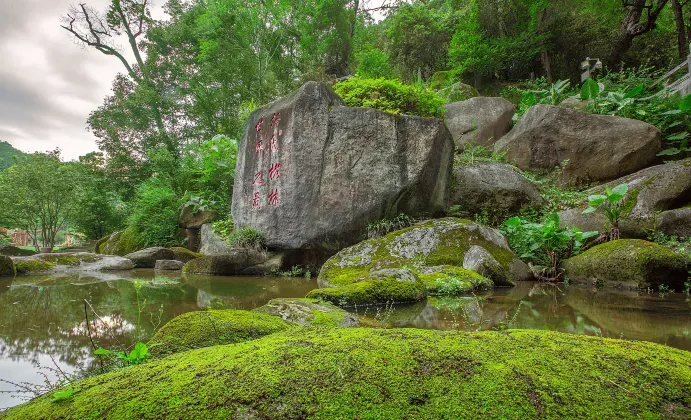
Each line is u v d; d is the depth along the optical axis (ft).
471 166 25.29
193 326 6.58
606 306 10.04
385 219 19.56
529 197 23.84
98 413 3.00
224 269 20.48
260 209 22.24
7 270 20.13
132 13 59.41
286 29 52.31
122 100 54.34
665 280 12.57
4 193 38.11
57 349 6.79
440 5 69.92
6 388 5.16
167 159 41.22
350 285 11.55
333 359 3.63
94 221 52.31
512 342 4.21
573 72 49.21
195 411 2.91
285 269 21.25
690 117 25.64
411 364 3.52
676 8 40.81
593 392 3.10
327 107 20.79
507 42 46.80
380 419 2.79
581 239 16.03
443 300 11.53
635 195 18.01
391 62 60.39
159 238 32.60
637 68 47.34
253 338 6.31
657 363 3.68
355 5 66.08
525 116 29.40
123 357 4.72
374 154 19.74
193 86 47.78
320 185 20.02
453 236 16.83
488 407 2.90
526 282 15.57
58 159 43.32
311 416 2.83
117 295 12.96
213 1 46.01
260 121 23.32
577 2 46.29
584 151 26.12
